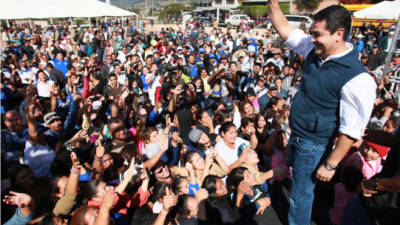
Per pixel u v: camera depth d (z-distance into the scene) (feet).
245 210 9.45
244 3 144.87
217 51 40.01
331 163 5.84
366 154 9.57
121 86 22.34
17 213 7.98
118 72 25.64
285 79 24.03
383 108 13.83
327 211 10.34
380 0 61.46
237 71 24.43
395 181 6.31
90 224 7.48
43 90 21.57
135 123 14.53
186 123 14.69
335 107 5.76
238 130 15.78
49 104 18.34
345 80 5.36
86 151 11.67
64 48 42.96
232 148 12.23
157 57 32.01
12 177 9.23
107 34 58.39
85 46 45.11
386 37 38.86
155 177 11.02
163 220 7.89
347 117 5.44
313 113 5.95
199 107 17.37
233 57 33.17
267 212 10.02
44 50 36.01
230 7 142.92
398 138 7.02
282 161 11.66
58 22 99.04
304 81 6.22
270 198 10.74
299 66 27.02
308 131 6.14
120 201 9.47
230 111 16.22
